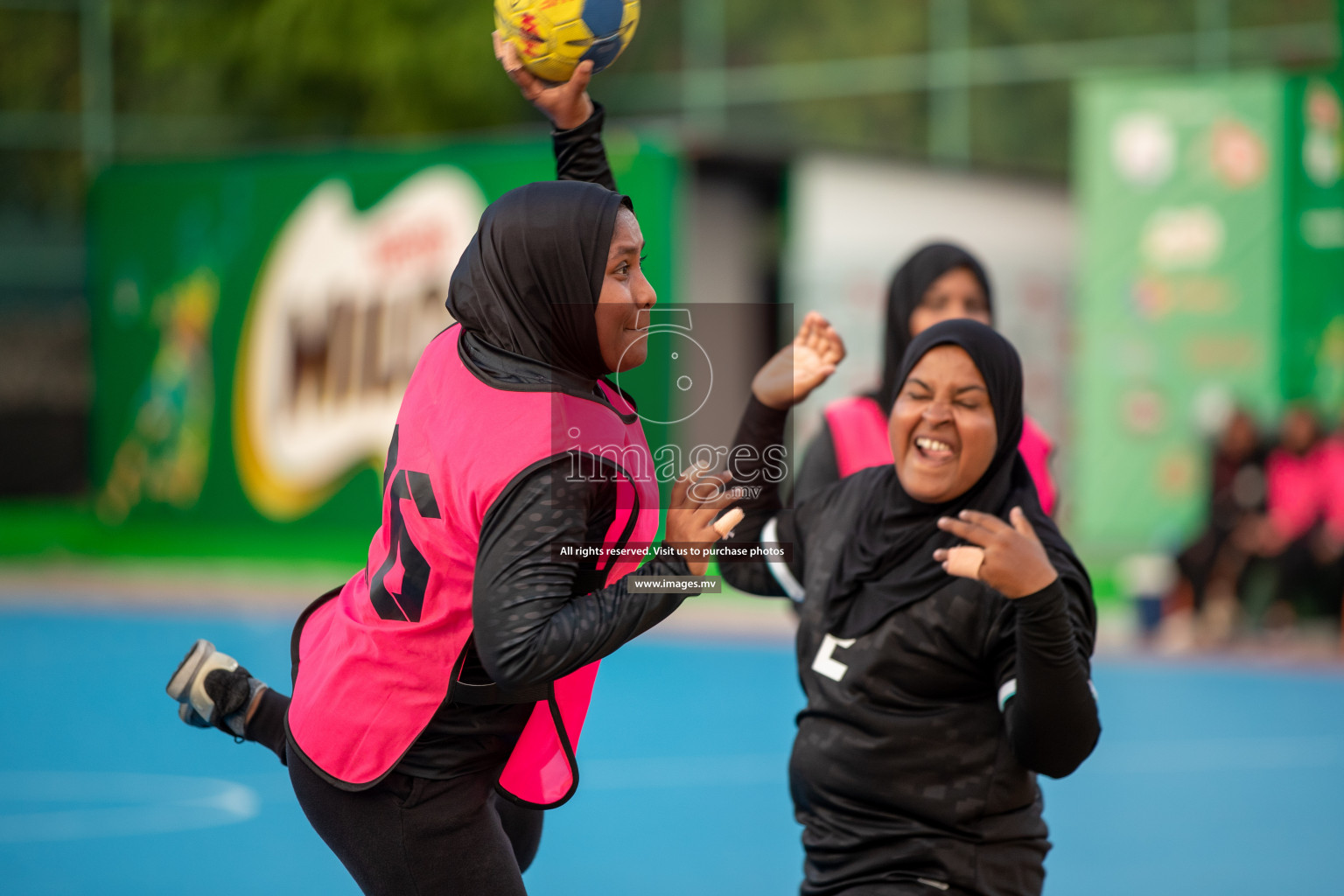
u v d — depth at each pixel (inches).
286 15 3100.4
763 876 849.5
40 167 2839.6
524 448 374.6
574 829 957.2
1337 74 2133.4
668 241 2020.2
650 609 380.5
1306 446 1659.7
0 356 2768.2
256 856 901.8
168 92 2992.1
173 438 2527.1
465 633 396.2
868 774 432.8
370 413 2278.5
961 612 425.4
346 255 2314.2
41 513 2743.6
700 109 3125.0
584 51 480.7
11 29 2837.1
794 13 3058.6
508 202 396.5
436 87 3233.3
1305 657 1594.5
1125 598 1889.8
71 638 1804.9
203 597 2119.8
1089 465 2274.9
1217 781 1082.7
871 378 2271.2
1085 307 2268.7
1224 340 2193.7
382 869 414.3
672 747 1208.2
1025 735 401.4
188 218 2511.1
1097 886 823.1
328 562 2316.7
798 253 2219.5
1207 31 2822.3
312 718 411.2
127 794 1063.0
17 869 869.2
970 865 424.5
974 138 2972.4
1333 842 917.2
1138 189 2229.3
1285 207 2154.3
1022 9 2938.0
